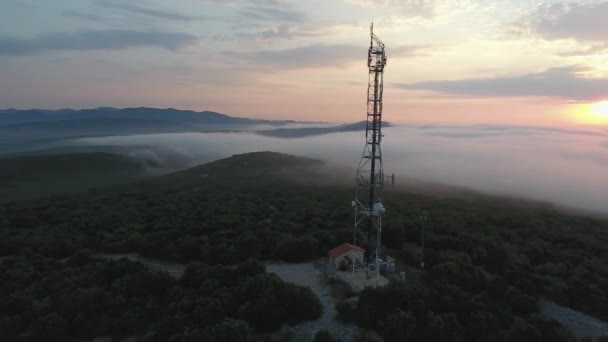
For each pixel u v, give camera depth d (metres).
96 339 34.75
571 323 40.47
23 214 76.62
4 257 53.72
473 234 63.19
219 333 31.91
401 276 46.19
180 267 50.62
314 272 48.62
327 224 66.75
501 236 66.31
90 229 65.00
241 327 33.00
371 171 48.81
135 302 38.22
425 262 51.66
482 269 51.06
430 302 38.75
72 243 56.75
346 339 34.72
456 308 38.56
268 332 35.47
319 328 36.09
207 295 38.75
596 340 37.41
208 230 61.72
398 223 62.69
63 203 88.50
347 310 37.81
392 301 37.62
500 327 37.25
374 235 57.72
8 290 41.66
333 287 43.72
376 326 35.91
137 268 44.56
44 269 46.84
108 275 43.44
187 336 31.86
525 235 68.00
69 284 40.94
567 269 52.06
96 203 87.00
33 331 33.94
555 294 44.78
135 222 69.06
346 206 82.19
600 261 56.16
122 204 86.69
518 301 41.28
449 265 47.03
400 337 34.44
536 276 47.88
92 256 50.91
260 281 39.31
